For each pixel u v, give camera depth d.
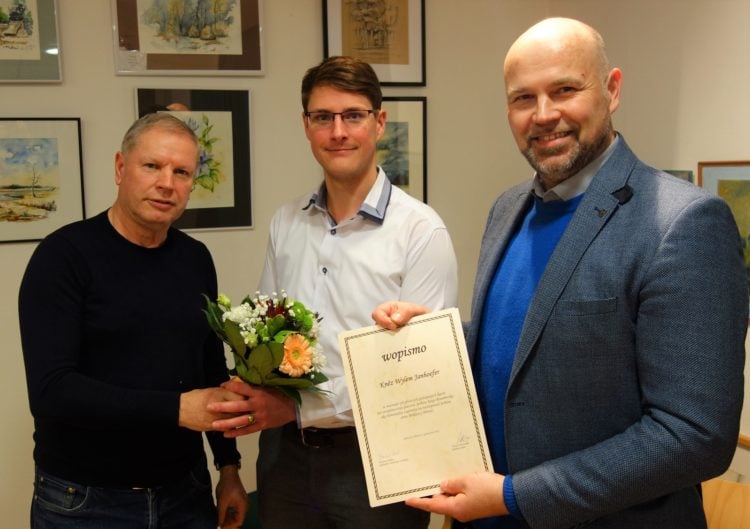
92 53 2.44
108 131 2.48
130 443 1.64
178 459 1.74
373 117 1.75
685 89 2.38
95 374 1.62
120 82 2.48
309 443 1.78
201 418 1.58
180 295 1.72
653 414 1.14
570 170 1.30
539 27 1.30
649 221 1.18
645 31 2.56
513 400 1.30
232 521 1.89
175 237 1.82
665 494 1.20
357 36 2.73
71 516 1.62
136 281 1.66
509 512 1.24
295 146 2.72
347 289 1.75
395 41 2.79
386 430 1.39
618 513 1.26
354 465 1.76
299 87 2.70
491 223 1.60
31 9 2.34
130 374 1.64
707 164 2.29
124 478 1.64
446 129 2.93
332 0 2.68
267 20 2.63
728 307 1.12
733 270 1.14
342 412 1.69
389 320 1.41
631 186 1.25
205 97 2.57
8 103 2.37
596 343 1.21
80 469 1.62
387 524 1.76
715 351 1.10
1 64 2.33
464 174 2.98
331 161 1.73
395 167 2.84
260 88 2.65
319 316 1.78
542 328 1.26
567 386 1.24
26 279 1.60
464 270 3.04
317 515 1.83
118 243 1.67
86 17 2.42
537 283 1.35
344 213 1.81
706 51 2.29
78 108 2.44
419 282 1.72
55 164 2.42
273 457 1.88
